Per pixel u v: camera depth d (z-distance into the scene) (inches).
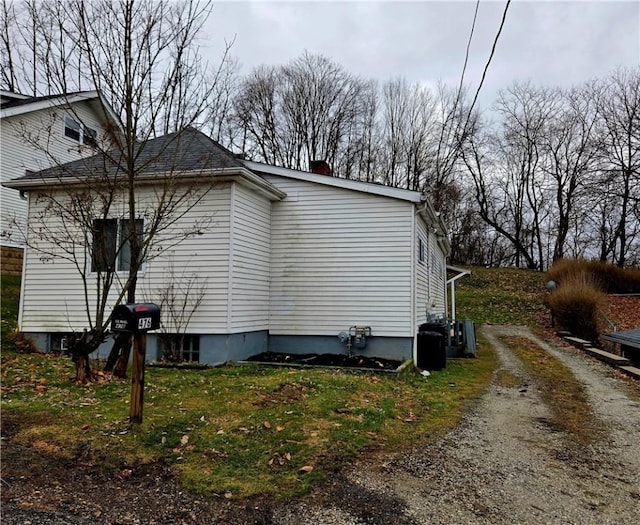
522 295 916.6
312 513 136.0
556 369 399.9
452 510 141.0
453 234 1371.8
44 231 372.8
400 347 383.9
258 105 1366.9
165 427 190.9
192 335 355.9
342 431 202.5
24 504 131.3
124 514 130.6
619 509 144.9
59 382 255.4
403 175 1371.8
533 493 154.9
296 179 408.2
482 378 356.5
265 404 232.8
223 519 131.0
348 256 397.7
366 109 1403.8
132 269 273.0
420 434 211.3
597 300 591.5
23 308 383.9
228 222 350.9
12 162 584.1
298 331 402.9
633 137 1097.4
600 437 217.8
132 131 277.3
